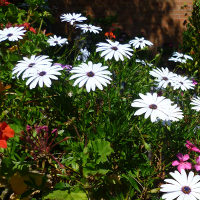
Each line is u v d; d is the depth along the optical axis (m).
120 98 0.90
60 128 0.86
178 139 0.91
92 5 3.64
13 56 0.90
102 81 0.79
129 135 0.84
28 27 1.02
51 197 0.74
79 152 0.77
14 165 0.75
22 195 0.75
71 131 0.85
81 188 0.75
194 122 0.93
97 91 0.92
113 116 0.86
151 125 0.86
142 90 0.95
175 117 0.78
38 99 0.87
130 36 3.57
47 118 0.85
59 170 0.77
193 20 2.21
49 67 0.79
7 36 0.90
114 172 0.80
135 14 3.76
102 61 1.00
